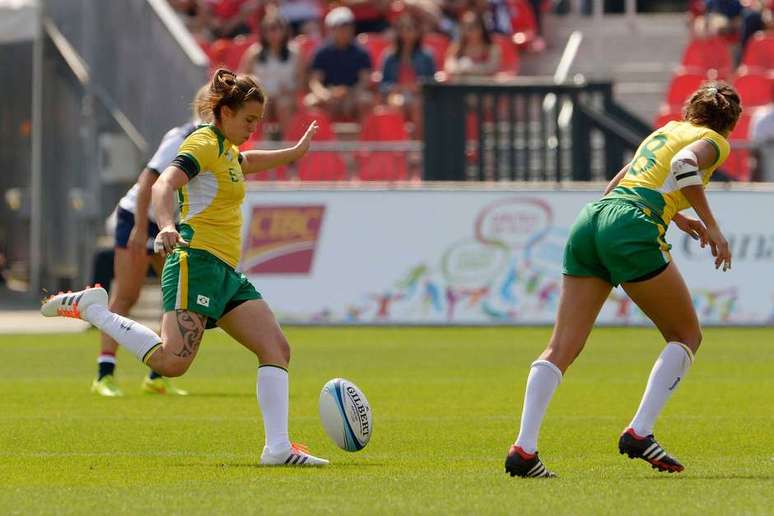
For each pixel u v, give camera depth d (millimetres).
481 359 55406
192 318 27906
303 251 70688
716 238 25828
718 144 26344
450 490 24078
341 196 70688
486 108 80375
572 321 26188
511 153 75812
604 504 22484
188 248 28062
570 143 75188
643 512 21688
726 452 30688
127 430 34406
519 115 82688
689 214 69375
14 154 88500
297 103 87062
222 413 38094
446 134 74562
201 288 27875
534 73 96312
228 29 99125
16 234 88562
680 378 26625
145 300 77812
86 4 83938
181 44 80062
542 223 69875
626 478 25922
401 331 68688
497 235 70062
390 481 25359
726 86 27141
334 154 76688
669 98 87812
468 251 70188
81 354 58406
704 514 21547
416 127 85625
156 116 81188
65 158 84812
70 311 28531
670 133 26844
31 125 88062
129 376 49750
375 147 76438
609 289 26516
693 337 26781
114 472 27234
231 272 28391
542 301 69938
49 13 84750
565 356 25969
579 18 99562
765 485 24844
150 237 41875
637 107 92562
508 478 25734
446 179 74625
